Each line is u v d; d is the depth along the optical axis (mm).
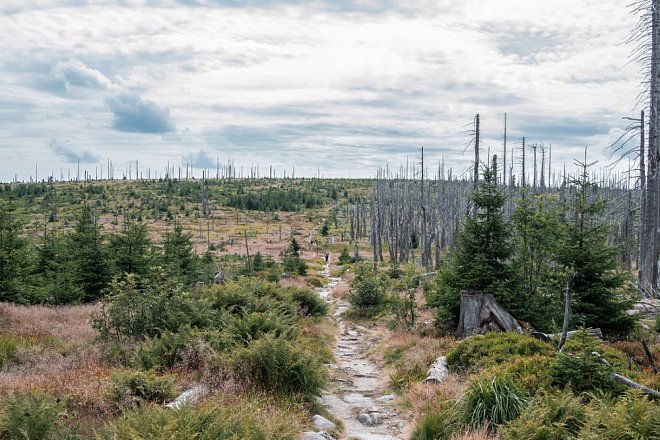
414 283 22109
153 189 151750
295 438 7023
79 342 12648
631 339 14070
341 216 127500
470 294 14453
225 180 195375
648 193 18953
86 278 22156
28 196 126750
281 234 99250
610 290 14438
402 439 8062
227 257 55281
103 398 7824
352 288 25719
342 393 11141
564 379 8289
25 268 22328
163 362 10312
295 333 13367
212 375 9305
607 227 14617
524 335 12133
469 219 15539
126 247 22750
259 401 8344
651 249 19141
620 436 6215
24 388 8141
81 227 23484
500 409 7484
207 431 5816
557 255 14586
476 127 33625
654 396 7840
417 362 12031
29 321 15812
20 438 6039
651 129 18156
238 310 16234
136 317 12656
